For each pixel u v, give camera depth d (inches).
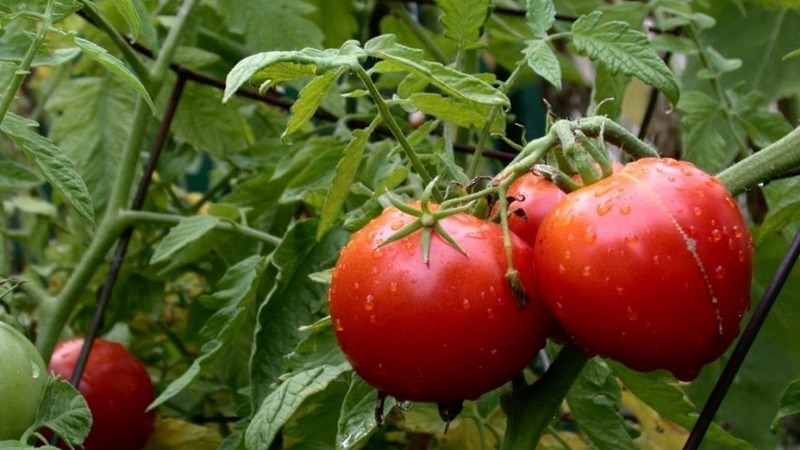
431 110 26.1
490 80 28.1
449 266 23.5
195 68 38.7
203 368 29.7
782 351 37.4
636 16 37.4
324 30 44.1
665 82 27.7
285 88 49.3
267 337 30.1
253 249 36.1
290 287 30.6
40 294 34.4
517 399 25.6
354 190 31.7
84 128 38.1
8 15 25.4
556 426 36.9
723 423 38.8
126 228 35.1
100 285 40.4
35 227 42.5
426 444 33.5
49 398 25.9
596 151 23.8
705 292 22.9
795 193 30.7
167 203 44.4
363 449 34.0
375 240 24.1
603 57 28.0
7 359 25.9
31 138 25.9
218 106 39.6
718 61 36.7
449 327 23.5
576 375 25.4
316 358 27.8
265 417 26.0
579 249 23.1
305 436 30.8
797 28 41.6
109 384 33.5
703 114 35.7
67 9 26.8
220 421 38.6
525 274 24.0
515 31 40.2
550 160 25.9
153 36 35.4
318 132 40.8
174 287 45.1
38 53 29.1
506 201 24.1
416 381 23.9
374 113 36.5
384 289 23.7
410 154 25.4
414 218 24.1
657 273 22.8
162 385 39.0
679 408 28.2
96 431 33.3
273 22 37.4
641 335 23.1
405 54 24.4
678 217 23.0
